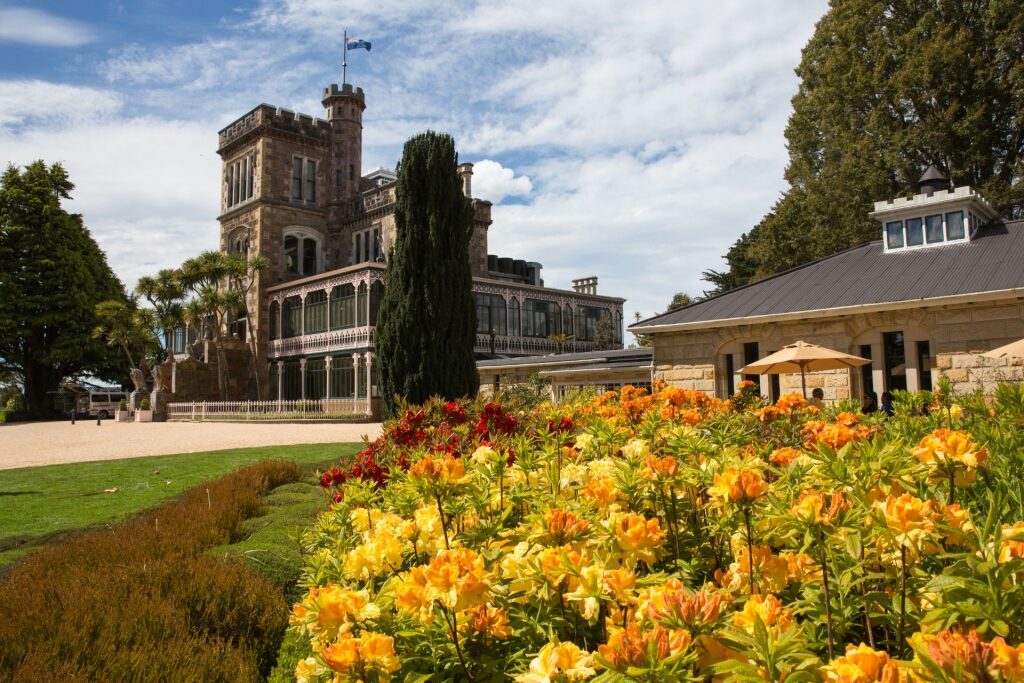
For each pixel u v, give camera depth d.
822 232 30.09
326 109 50.66
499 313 41.88
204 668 3.69
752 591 2.11
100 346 49.81
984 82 26.44
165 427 34.47
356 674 1.97
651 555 2.17
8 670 3.25
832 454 2.49
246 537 7.01
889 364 15.03
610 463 3.29
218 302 43.78
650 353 24.08
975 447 2.41
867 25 30.06
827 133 32.53
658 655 1.54
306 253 48.47
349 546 3.27
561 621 2.23
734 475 2.17
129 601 4.13
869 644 2.11
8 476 13.04
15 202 48.53
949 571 1.88
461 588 2.02
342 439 23.38
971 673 1.29
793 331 16.12
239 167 49.59
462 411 6.69
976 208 17.20
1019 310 13.38
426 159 15.61
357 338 38.78
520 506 3.36
